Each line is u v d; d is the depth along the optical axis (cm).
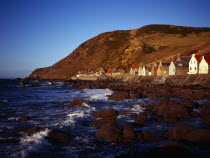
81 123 1828
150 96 3806
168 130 1495
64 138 1359
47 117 2077
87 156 1096
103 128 1426
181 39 18950
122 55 18638
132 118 1986
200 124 1709
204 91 3919
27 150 1170
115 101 3356
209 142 1198
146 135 1356
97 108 2659
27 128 1502
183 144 1215
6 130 1566
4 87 7562
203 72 6009
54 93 5094
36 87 7681
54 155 1107
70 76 19750
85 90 6016
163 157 1027
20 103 3152
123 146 1225
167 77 6875
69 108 2673
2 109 2572
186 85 5412
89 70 19100
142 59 16275
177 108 2080
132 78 9825
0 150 1162
